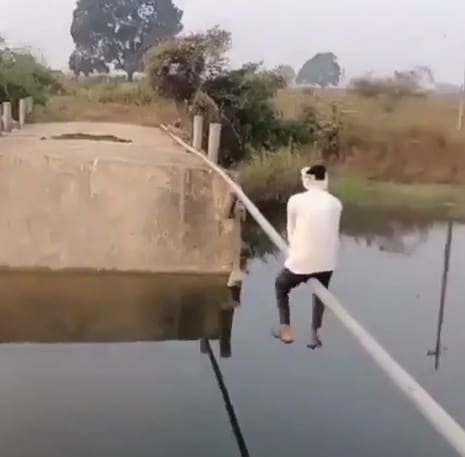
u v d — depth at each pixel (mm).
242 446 6203
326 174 6000
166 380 7875
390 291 11312
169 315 10367
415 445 6355
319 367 8070
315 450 6203
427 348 8789
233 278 10820
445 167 21719
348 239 15547
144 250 11203
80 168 11398
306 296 9938
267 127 20359
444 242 15273
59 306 10508
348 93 24969
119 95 29312
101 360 8562
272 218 17312
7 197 11164
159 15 42156
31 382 7758
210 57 20438
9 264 11008
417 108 24438
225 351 8773
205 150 16625
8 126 16391
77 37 41531
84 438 6336
